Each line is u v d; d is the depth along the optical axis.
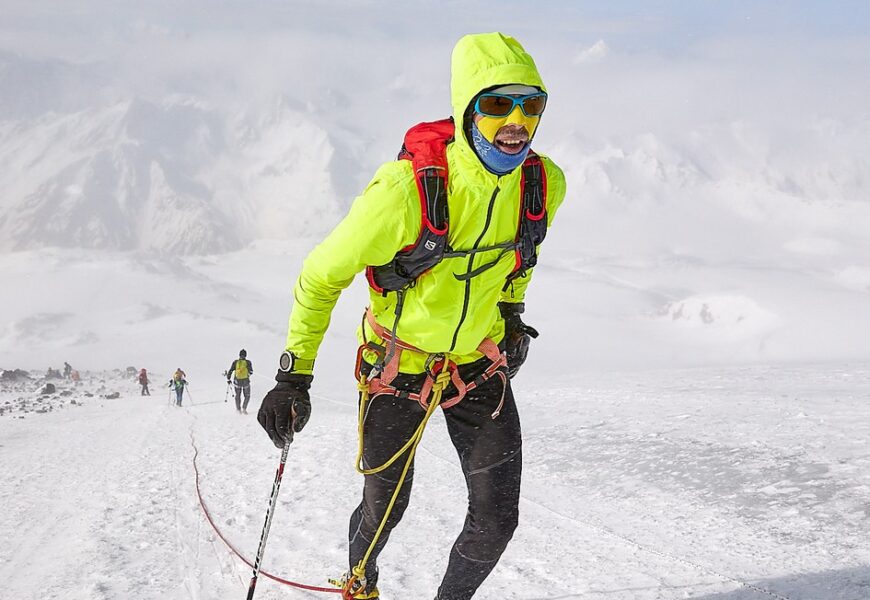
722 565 3.90
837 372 13.53
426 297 2.92
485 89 2.65
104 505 6.89
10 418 27.34
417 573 4.16
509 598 3.71
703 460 6.12
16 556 5.50
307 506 6.12
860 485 4.87
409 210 2.74
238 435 12.44
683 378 15.09
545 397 12.43
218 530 5.58
